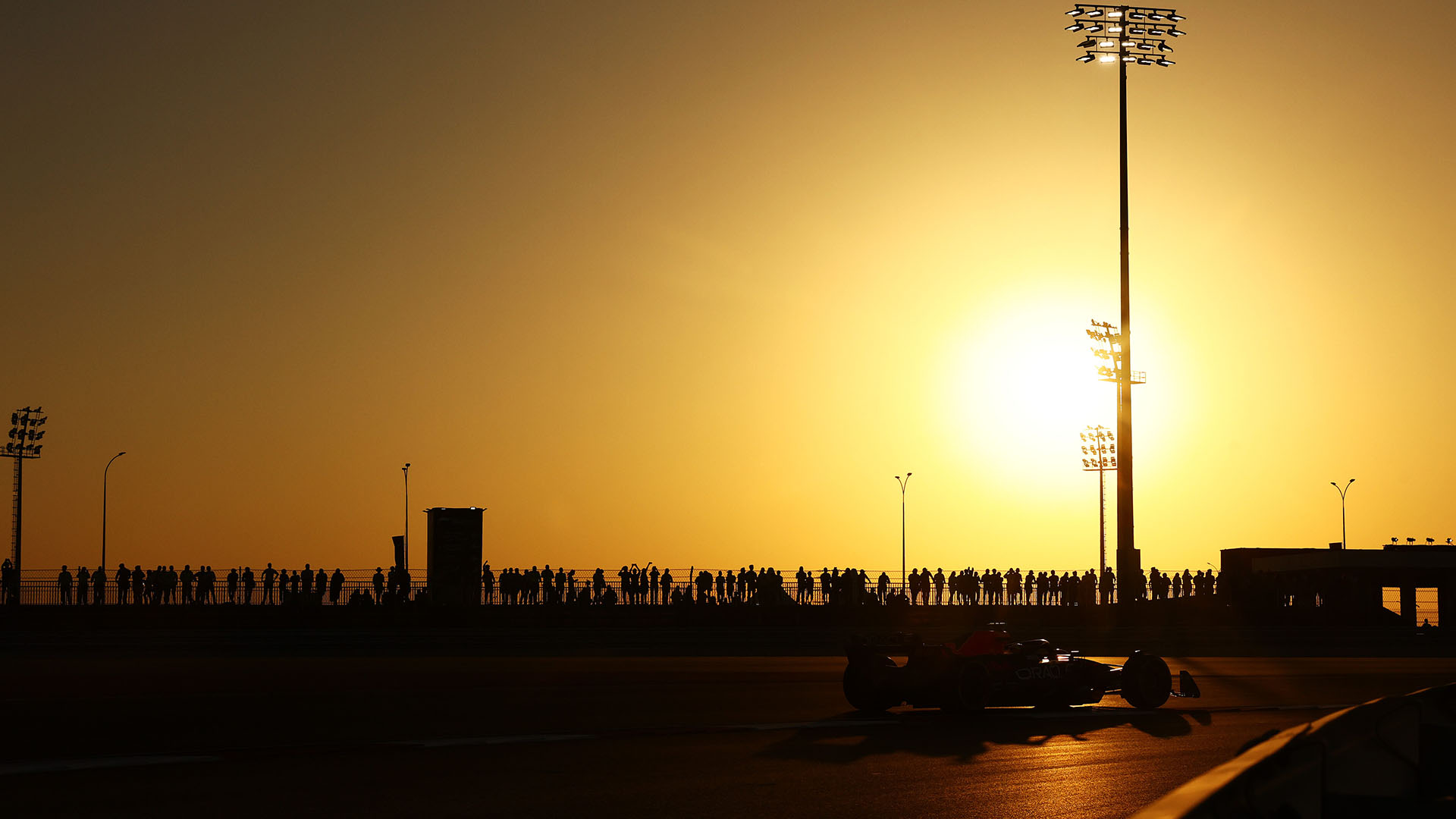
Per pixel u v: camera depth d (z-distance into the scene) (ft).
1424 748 18.25
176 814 31.65
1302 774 13.29
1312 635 143.64
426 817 31.71
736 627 142.72
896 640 60.39
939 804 34.91
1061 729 53.72
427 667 86.38
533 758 42.57
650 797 35.22
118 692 65.16
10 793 34.32
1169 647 133.08
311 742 46.44
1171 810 10.16
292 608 140.36
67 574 148.56
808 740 48.70
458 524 147.33
